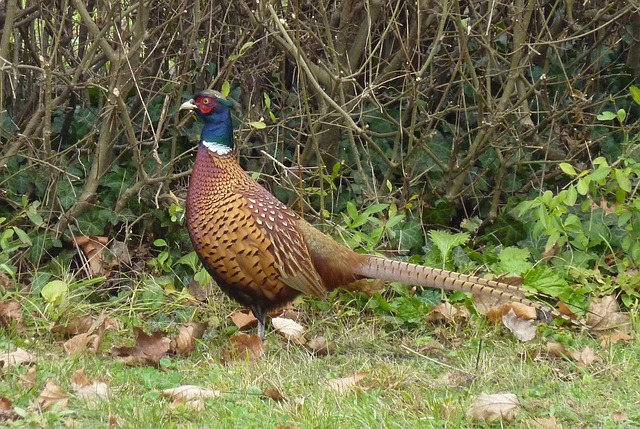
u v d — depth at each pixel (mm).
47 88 9383
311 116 10156
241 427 6734
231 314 9422
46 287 9016
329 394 7352
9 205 10375
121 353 8281
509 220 10727
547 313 8734
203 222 8609
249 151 11133
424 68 9711
